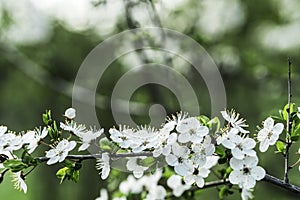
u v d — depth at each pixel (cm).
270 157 715
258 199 716
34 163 301
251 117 790
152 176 428
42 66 914
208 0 792
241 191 374
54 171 1137
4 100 1109
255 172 289
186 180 304
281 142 307
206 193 718
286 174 302
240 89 795
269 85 784
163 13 606
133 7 536
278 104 762
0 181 305
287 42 873
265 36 891
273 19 934
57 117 1029
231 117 304
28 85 1065
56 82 849
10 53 882
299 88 765
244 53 805
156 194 415
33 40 909
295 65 855
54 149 302
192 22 709
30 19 898
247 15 898
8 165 297
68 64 901
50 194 1147
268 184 708
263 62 823
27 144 313
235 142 291
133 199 445
